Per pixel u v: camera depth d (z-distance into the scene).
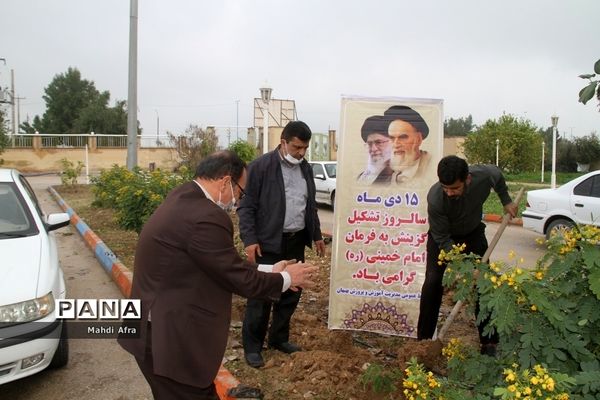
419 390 2.42
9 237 4.45
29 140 32.62
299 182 3.97
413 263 4.28
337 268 4.36
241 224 3.84
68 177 20.22
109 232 10.01
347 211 4.33
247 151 19.92
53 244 4.67
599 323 2.35
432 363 3.80
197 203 2.47
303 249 4.21
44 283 3.87
